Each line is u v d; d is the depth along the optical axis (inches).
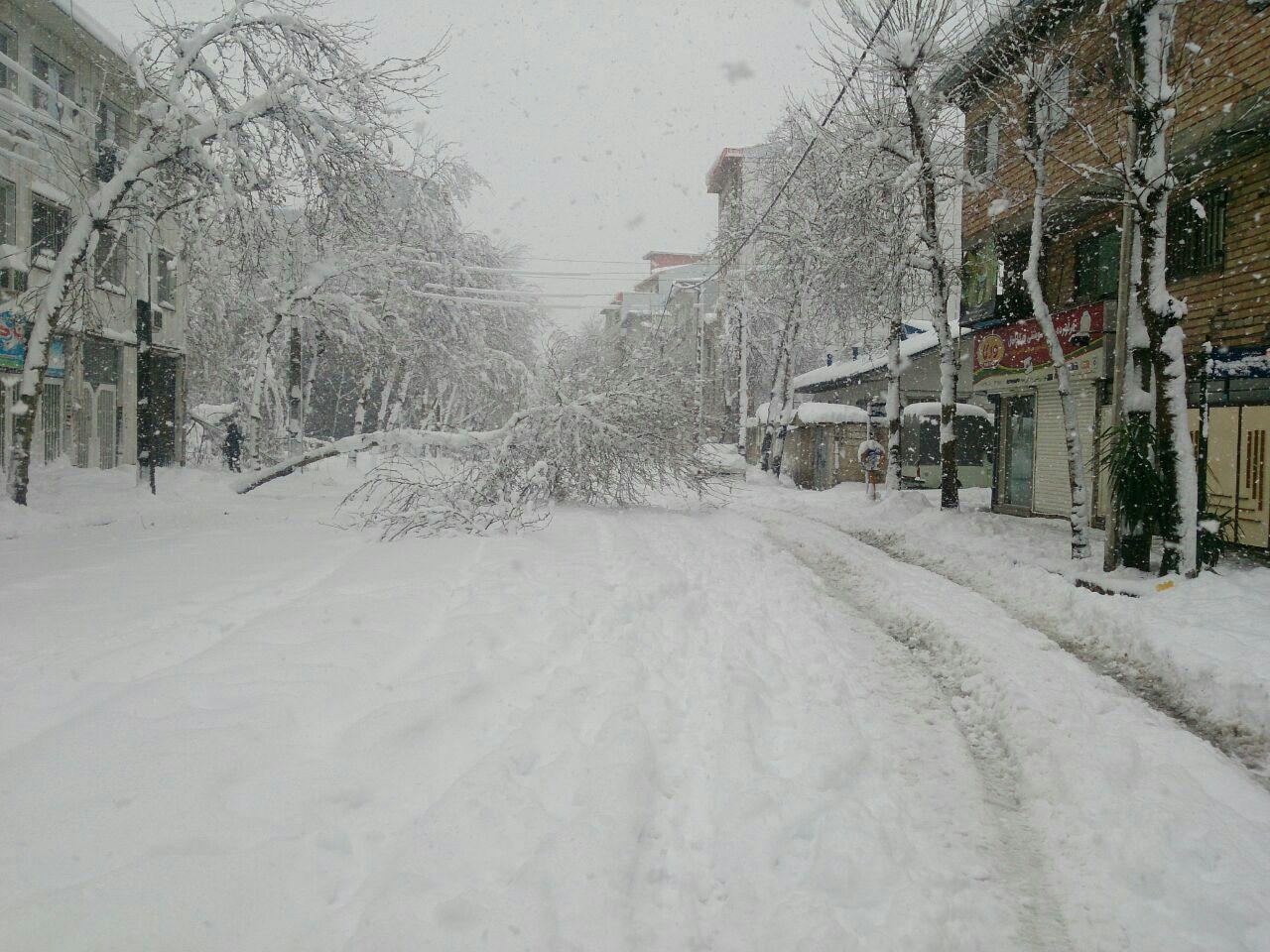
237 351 1108.5
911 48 554.3
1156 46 334.3
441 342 1068.5
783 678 195.3
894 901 104.0
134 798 101.0
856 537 523.8
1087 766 148.4
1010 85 581.9
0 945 73.4
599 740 137.0
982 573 378.9
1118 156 499.5
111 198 466.0
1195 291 478.3
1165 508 345.1
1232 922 103.8
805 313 933.2
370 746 124.2
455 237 1137.4
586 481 583.8
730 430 1489.9
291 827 100.0
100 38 647.8
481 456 522.0
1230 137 417.1
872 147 621.0
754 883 106.7
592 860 99.3
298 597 229.9
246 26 495.5
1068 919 106.0
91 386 713.6
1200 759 156.2
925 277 703.7
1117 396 377.4
